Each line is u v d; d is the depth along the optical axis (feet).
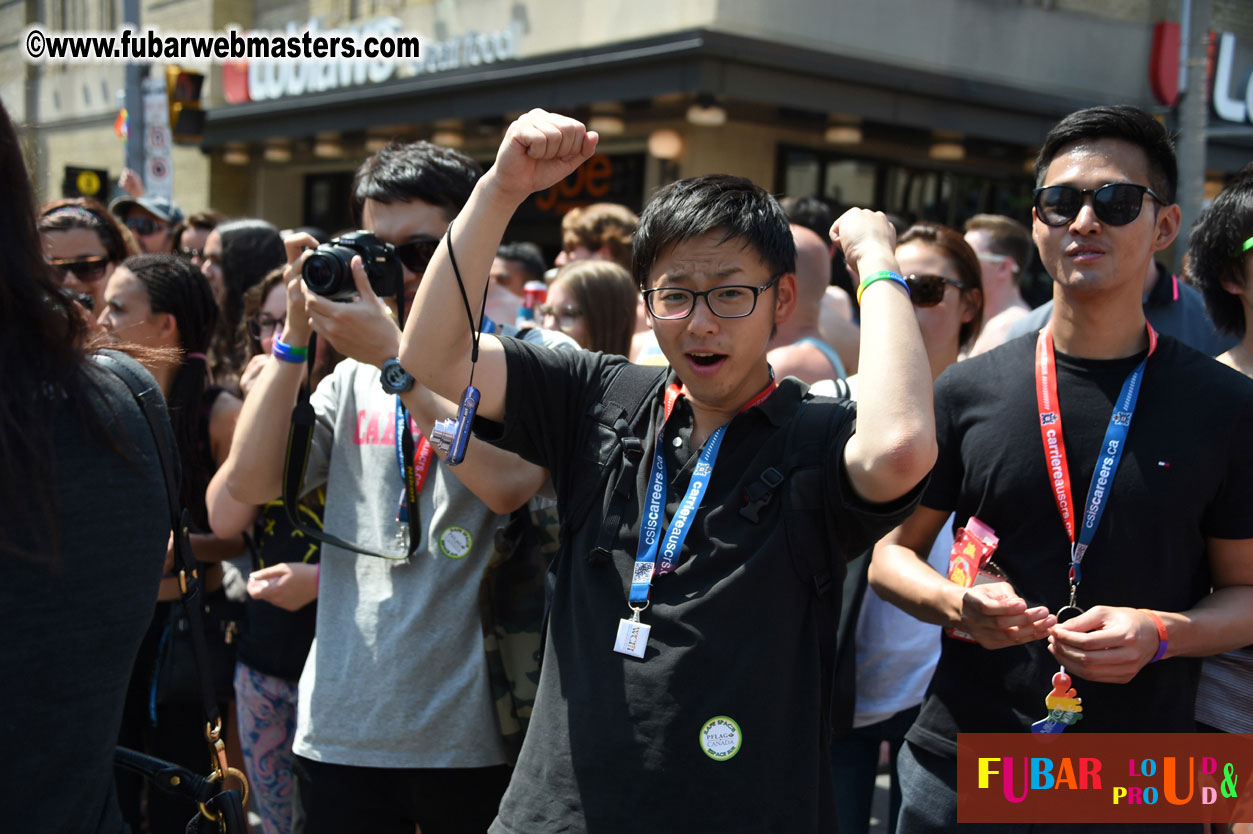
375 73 33.45
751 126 28.45
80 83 52.54
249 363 10.15
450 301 5.15
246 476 7.18
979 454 6.36
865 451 4.62
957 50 28.12
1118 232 5.94
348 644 6.98
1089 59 30.91
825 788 5.02
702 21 23.98
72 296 4.12
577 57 26.12
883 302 4.97
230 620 9.70
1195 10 18.65
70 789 3.90
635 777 4.68
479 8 30.63
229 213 44.14
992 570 6.33
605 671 4.88
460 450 5.07
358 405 7.42
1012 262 15.70
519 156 4.97
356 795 6.91
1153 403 6.03
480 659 6.77
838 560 4.98
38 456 3.72
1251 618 5.82
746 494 4.95
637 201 30.71
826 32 25.49
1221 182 34.47
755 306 5.02
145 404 4.41
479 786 6.87
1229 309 8.05
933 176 32.68
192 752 9.38
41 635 3.77
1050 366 6.31
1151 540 5.91
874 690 8.24
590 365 5.66
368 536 7.13
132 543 4.07
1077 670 5.51
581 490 5.33
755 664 4.73
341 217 43.45
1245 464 5.87
